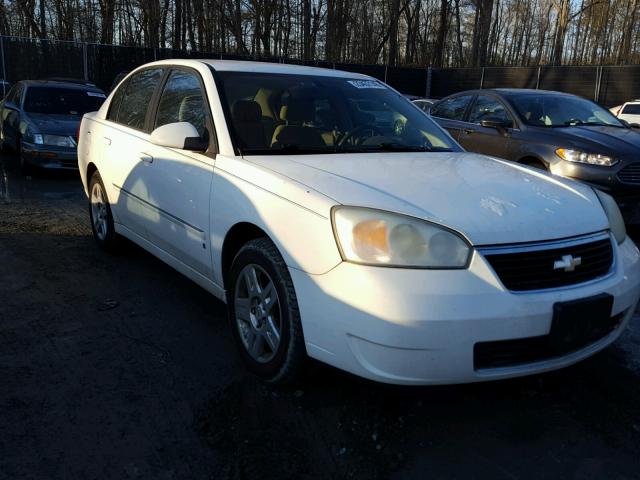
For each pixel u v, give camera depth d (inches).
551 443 105.4
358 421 109.7
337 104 158.9
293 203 110.5
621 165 249.8
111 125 194.2
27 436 102.8
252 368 122.3
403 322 94.0
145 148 165.3
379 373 97.3
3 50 824.3
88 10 1230.9
